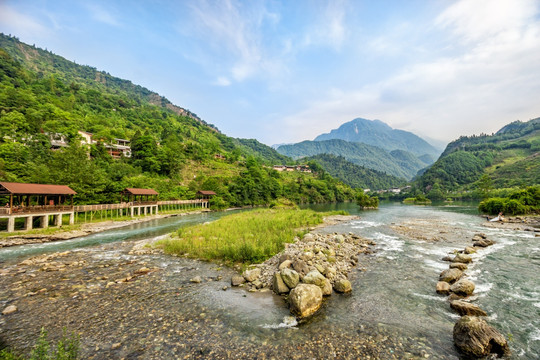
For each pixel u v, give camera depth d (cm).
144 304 1243
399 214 6244
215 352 862
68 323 1057
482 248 2327
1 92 9269
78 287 1462
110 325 1041
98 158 7494
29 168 4534
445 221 4656
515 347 880
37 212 3291
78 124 10112
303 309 1120
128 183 6488
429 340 928
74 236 3155
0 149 4928
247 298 1315
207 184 8662
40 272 1739
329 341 923
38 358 778
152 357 833
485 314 1095
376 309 1177
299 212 5606
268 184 11169
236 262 1952
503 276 1576
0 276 1647
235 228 3081
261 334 974
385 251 2295
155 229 3806
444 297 1309
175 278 1620
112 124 13212
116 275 1680
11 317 1106
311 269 1525
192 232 2962
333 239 2659
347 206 10312
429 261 1969
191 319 1093
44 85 14338
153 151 9600
